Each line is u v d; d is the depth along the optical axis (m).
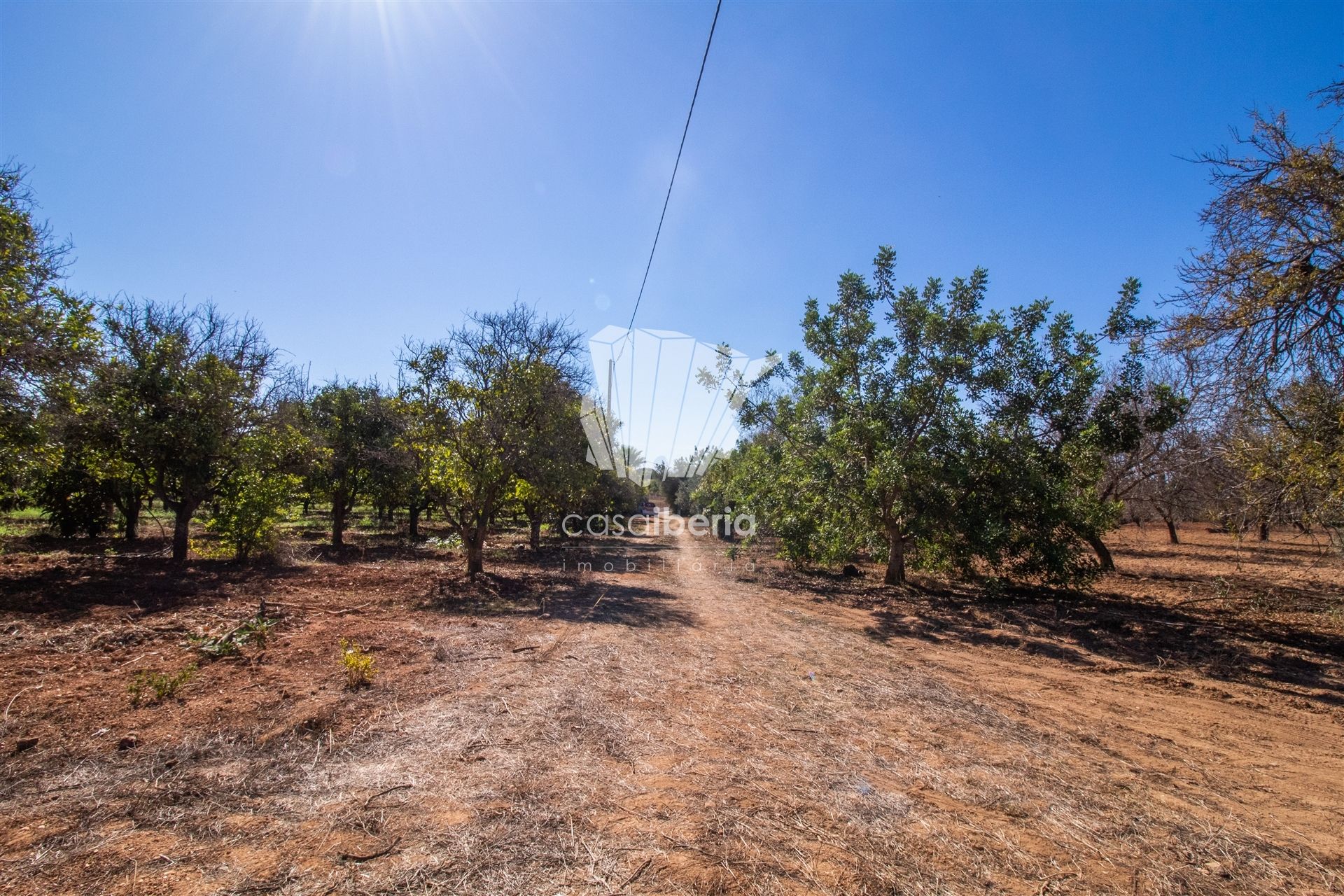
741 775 3.34
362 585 9.35
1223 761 3.97
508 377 10.59
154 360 10.05
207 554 11.88
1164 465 15.16
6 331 7.19
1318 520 8.15
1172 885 2.52
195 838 2.50
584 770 3.29
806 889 2.35
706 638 6.85
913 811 3.03
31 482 10.70
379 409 15.96
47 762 3.10
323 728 3.69
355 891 2.21
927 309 10.56
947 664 6.24
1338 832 3.05
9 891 2.10
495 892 2.24
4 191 7.75
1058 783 3.46
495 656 5.52
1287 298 7.05
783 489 12.24
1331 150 6.62
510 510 12.08
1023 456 9.67
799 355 12.35
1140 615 9.20
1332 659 6.74
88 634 5.51
